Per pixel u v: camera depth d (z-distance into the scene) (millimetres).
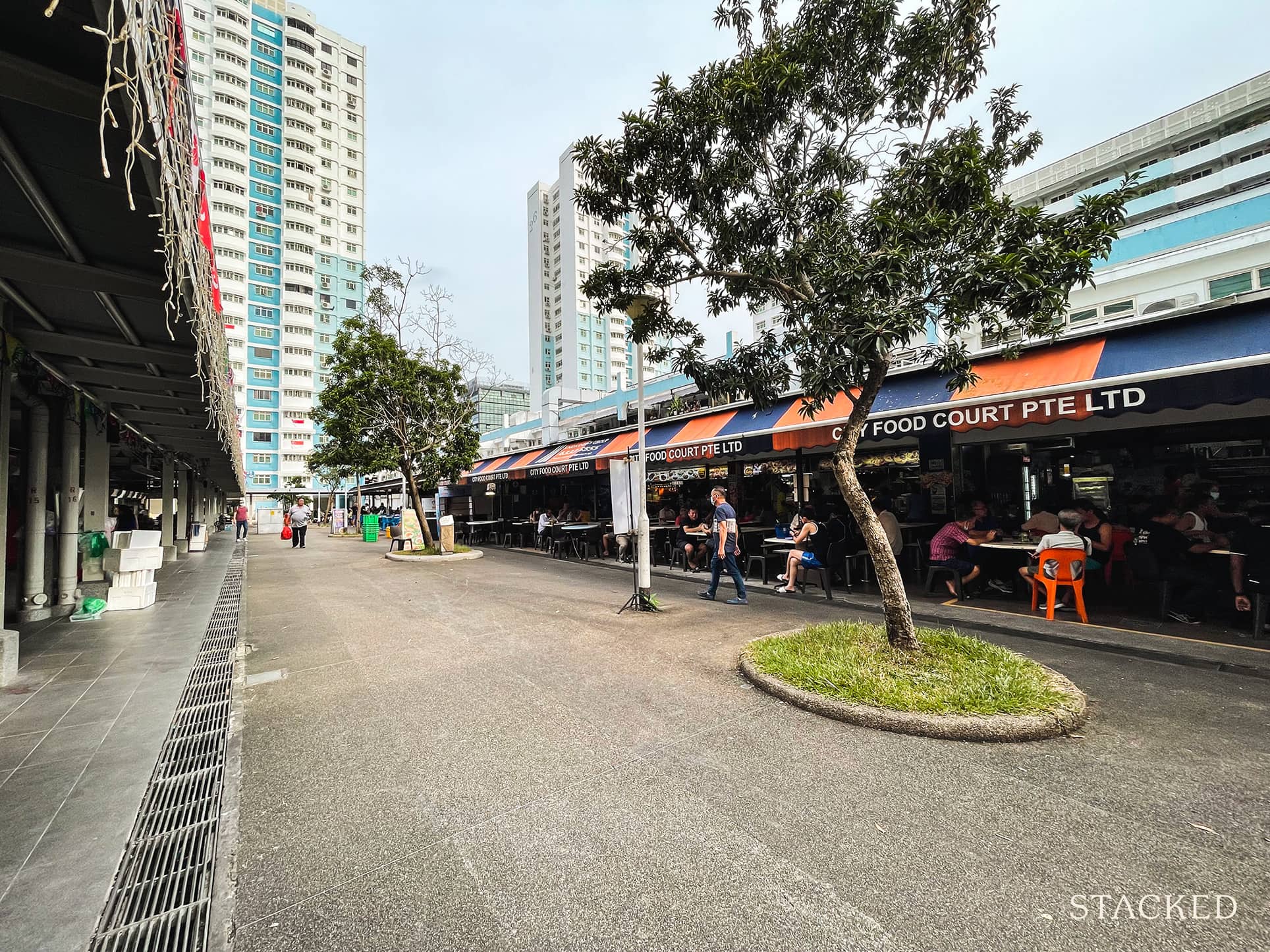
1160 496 8414
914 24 4992
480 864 2516
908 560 10023
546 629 6945
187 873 2516
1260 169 16422
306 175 67938
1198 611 6504
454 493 25656
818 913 2174
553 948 2025
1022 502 9719
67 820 2898
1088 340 7090
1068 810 2838
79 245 3615
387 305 17594
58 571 7961
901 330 4105
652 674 5141
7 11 1959
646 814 2885
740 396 6730
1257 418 7672
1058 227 4227
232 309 60594
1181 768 3242
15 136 2545
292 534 24484
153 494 20578
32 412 7297
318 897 2316
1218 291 11289
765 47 5156
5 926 2143
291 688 4910
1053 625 6523
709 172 5473
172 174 2422
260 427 62938
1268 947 1974
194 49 59750
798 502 11477
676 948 2016
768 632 6562
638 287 6363
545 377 90812
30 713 4332
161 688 4910
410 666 5535
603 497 18625
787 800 2988
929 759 3410
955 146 4621
